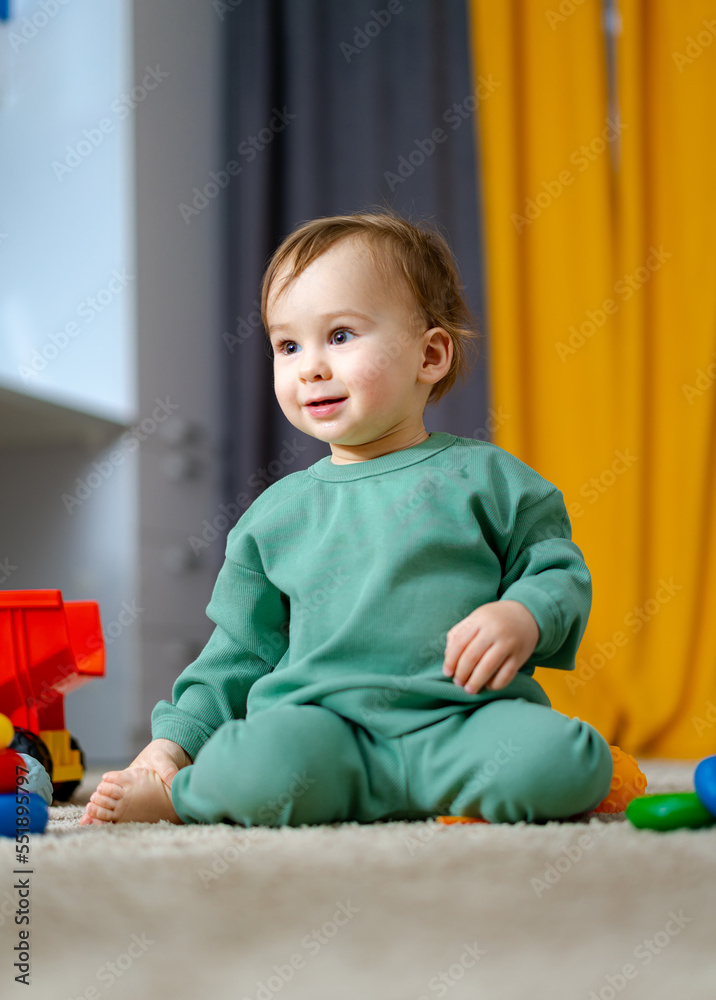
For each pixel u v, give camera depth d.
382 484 0.84
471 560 0.81
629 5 2.20
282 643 0.89
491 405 2.26
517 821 0.70
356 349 0.85
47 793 0.84
